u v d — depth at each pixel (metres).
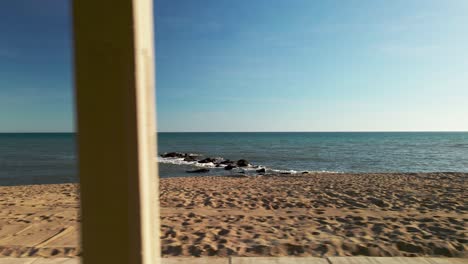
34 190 8.61
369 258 2.86
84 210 1.00
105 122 0.98
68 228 4.46
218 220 4.96
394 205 6.03
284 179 11.16
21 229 4.41
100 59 0.98
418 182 9.30
